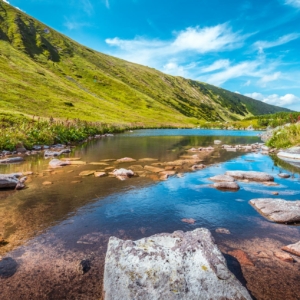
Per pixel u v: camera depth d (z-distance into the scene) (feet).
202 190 33.40
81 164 51.21
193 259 14.17
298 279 14.98
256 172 41.27
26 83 274.77
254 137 161.27
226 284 12.83
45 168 46.75
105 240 19.45
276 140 83.20
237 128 355.77
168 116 439.22
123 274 13.37
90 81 455.63
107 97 422.41
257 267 16.11
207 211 25.90
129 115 338.95
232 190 33.63
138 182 37.17
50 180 37.83
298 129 77.56
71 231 20.99
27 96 227.40
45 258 16.85
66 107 246.88
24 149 68.90
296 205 25.66
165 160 58.13
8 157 58.80
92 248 18.21
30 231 20.93
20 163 51.90
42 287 14.12
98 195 30.86
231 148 87.30
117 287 12.83
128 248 15.12
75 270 15.62
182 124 381.60
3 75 260.42
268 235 20.59
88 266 16.01
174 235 16.87
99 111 293.23
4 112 118.21
